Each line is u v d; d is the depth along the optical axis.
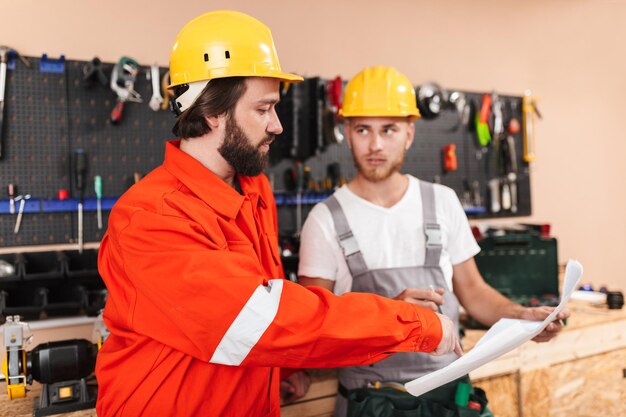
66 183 2.46
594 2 3.76
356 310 1.15
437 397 1.56
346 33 2.99
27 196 2.39
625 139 3.86
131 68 2.46
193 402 1.18
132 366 1.20
